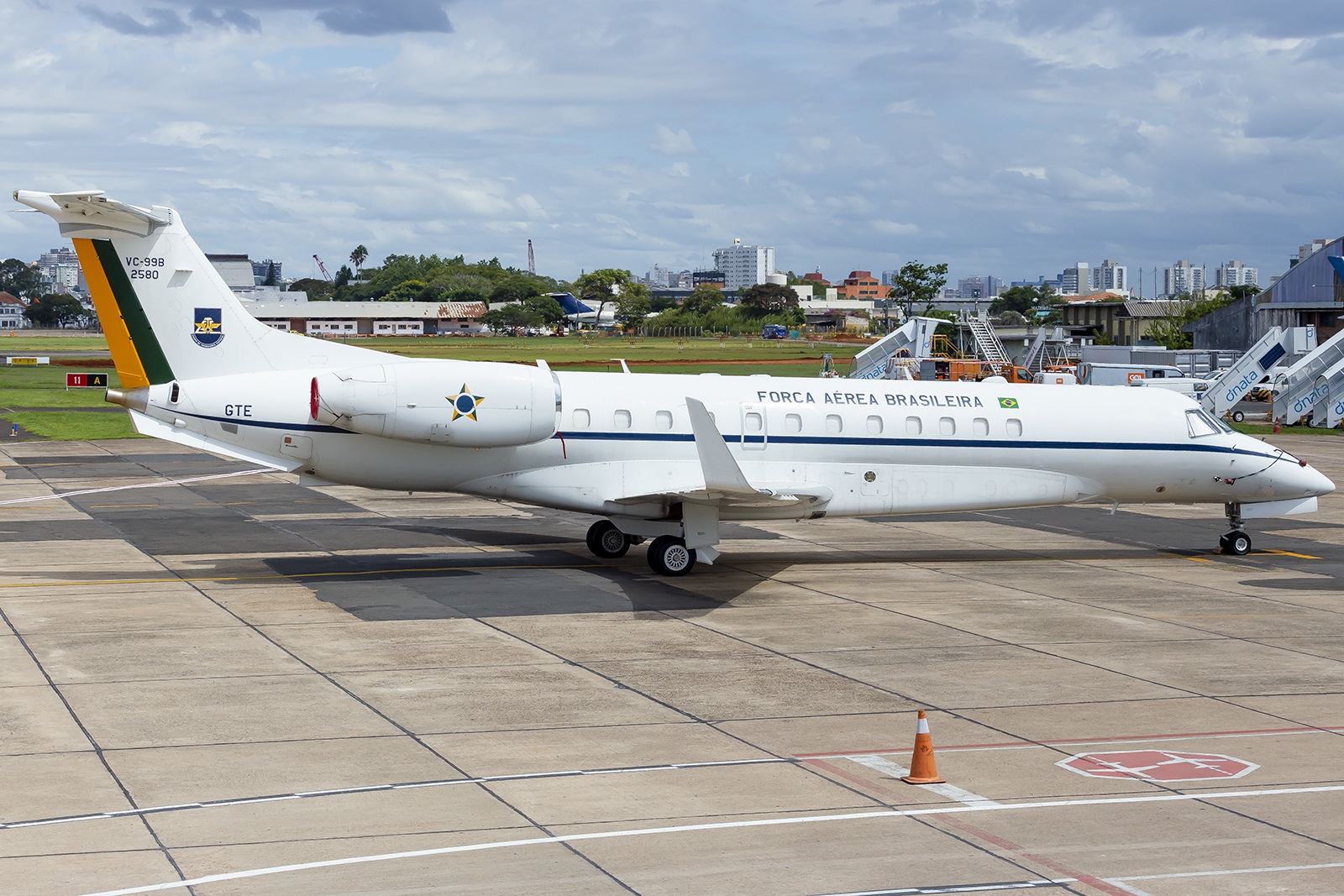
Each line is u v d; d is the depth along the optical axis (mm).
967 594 25359
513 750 14773
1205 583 27000
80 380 69062
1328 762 14734
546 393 25547
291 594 24094
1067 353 98312
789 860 11531
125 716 15891
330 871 11109
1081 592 25719
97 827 12102
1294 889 11055
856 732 15719
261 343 25594
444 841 11859
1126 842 12117
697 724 15969
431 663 18891
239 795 13062
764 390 27594
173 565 27125
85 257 24578
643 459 26578
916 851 11789
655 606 23391
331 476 25859
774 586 25766
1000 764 14516
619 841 11938
